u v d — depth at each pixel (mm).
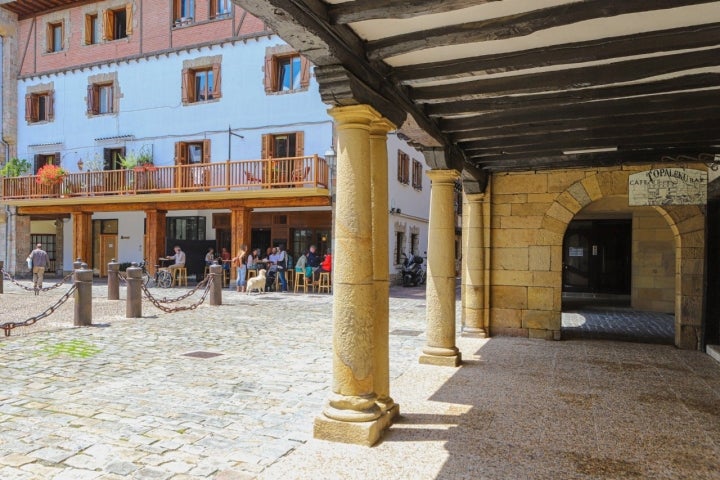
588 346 7699
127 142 19328
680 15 3189
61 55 20688
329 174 15969
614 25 3350
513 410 4535
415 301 14227
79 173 18766
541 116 5168
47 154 20922
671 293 12305
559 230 8297
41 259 15570
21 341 7602
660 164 7656
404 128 4957
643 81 4316
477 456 3512
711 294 7316
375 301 4215
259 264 17734
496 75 4324
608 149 6488
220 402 4703
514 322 8539
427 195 24141
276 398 4840
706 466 3396
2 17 20844
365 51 3674
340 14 3104
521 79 4234
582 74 4051
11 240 21172
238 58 17641
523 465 3377
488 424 4164
